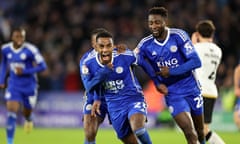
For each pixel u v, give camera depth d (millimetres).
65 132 54781
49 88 63250
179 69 27516
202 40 33406
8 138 41000
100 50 26672
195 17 67000
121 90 27469
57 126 61781
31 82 42688
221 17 67125
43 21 70375
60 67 64500
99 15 70438
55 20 70062
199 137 29438
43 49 67938
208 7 67625
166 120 59500
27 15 74000
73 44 67250
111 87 27500
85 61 27719
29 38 68875
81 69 28016
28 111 43562
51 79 63469
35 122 62312
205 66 32812
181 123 27703
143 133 26281
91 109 29109
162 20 27422
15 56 42000
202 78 32906
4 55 42344
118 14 70562
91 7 71062
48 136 50531
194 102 28438
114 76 27281
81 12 70125
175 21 66438
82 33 68000
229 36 65562
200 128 29203
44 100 62375
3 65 42719
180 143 45094
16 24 72688
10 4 75750
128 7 70688
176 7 68562
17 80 42062
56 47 67625
